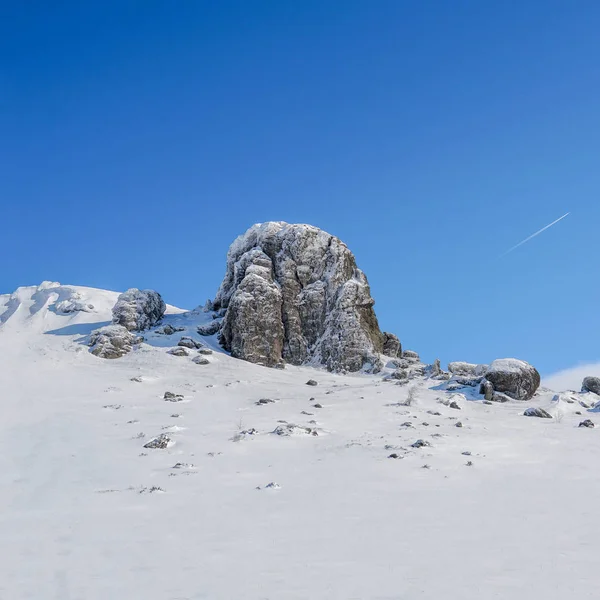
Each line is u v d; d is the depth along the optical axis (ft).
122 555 52.29
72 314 242.37
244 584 44.16
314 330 204.74
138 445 100.01
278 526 59.47
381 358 196.85
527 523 59.31
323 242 217.77
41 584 46.14
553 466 88.43
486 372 163.32
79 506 69.05
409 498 69.56
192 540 55.83
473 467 86.94
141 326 211.41
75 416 122.01
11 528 61.36
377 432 111.45
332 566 47.47
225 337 198.39
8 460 91.71
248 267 207.82
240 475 81.61
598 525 58.54
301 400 142.20
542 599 39.86
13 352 188.65
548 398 160.15
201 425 115.03
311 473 82.38
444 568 46.47
